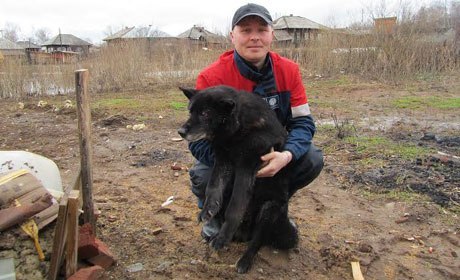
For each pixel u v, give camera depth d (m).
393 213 4.49
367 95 11.91
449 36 16.34
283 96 3.64
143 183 5.45
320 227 4.20
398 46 14.95
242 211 3.16
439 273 3.47
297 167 3.65
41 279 2.66
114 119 8.93
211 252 3.70
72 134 8.11
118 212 4.51
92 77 14.33
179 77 15.52
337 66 15.91
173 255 3.67
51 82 14.22
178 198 4.93
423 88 12.64
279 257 3.65
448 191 4.91
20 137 7.97
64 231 2.65
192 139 3.20
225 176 3.38
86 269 2.93
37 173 3.19
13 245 2.61
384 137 7.27
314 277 3.40
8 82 13.29
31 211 2.62
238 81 3.61
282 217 3.51
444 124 8.23
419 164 5.80
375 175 5.44
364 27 16.78
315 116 9.24
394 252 3.77
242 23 3.39
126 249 3.74
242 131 3.15
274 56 3.64
